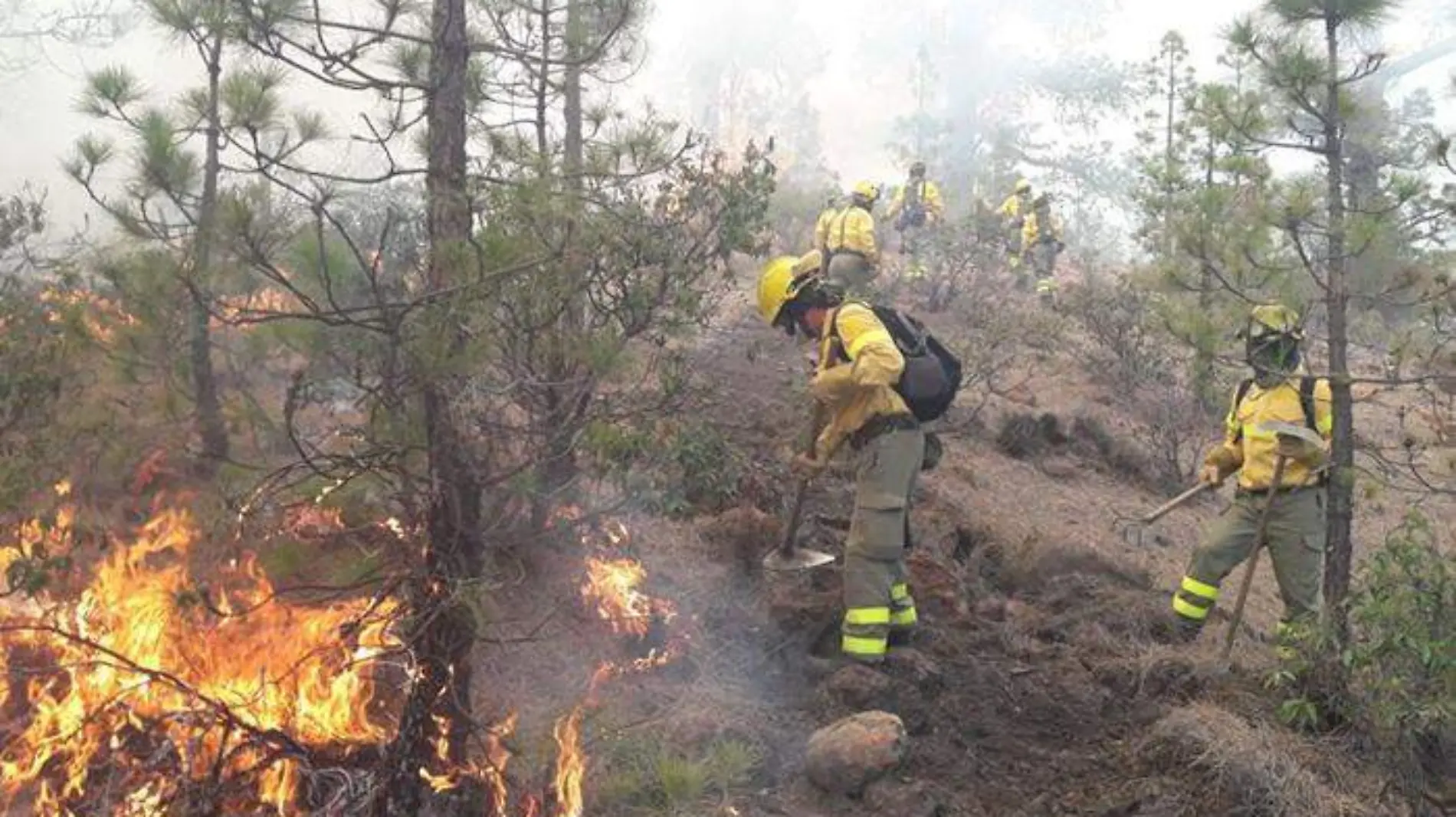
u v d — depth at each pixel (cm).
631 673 446
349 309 312
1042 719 463
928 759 424
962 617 534
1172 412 941
